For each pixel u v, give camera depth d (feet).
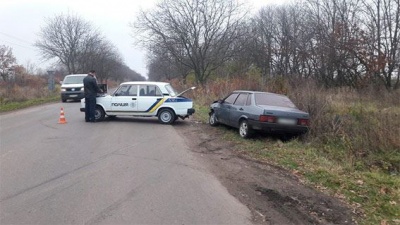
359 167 23.44
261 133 32.53
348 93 56.49
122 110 41.50
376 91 60.23
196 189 17.60
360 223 14.52
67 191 16.67
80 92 77.87
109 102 41.55
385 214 15.52
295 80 50.49
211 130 37.40
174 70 156.87
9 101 71.15
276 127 29.63
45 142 28.19
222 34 111.45
